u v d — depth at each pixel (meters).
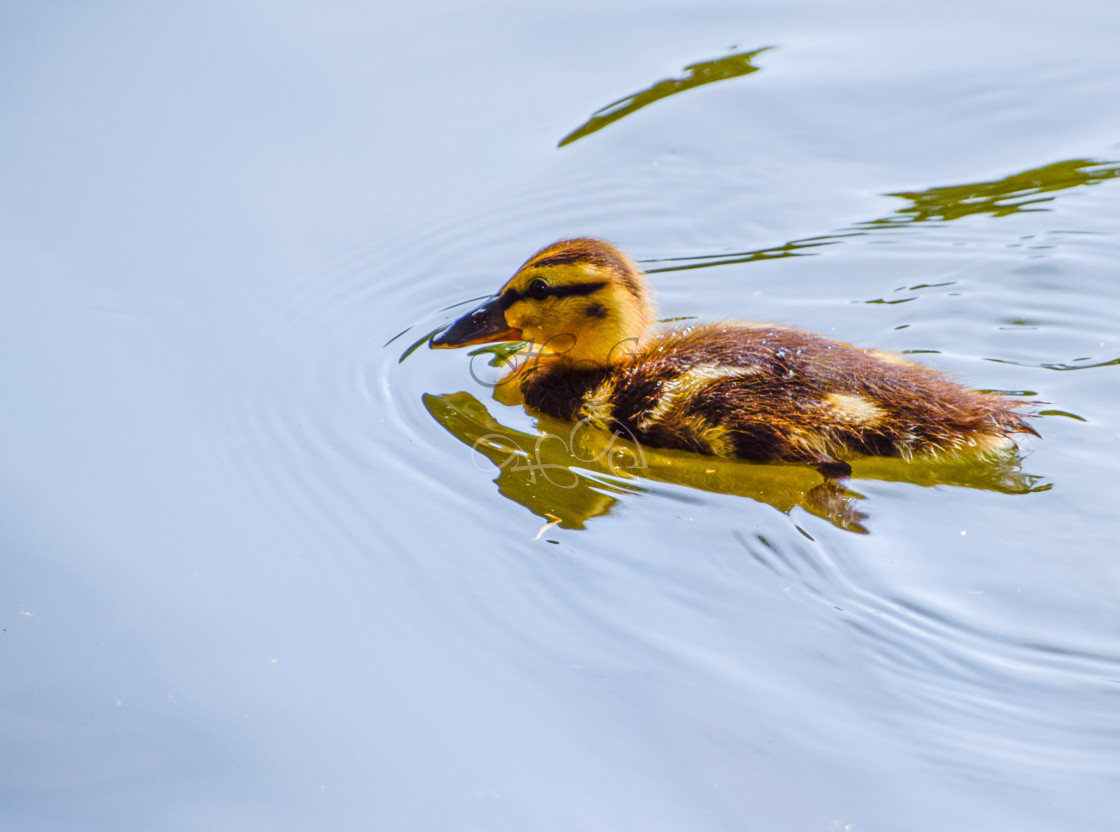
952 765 7.65
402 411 11.80
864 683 8.28
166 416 11.81
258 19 19.61
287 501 10.59
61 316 13.42
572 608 9.11
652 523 9.92
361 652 8.85
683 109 17.33
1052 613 8.78
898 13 19.72
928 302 13.27
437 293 14.00
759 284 13.83
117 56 18.61
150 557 9.94
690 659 8.55
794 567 9.33
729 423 10.62
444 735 8.08
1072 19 19.23
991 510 9.77
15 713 8.42
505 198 15.73
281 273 14.33
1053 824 7.24
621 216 15.27
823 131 16.77
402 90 17.80
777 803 7.43
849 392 10.56
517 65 18.36
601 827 7.36
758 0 20.09
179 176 16.02
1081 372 11.88
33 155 16.34
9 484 10.78
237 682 8.63
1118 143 16.12
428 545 9.90
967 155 16.11
